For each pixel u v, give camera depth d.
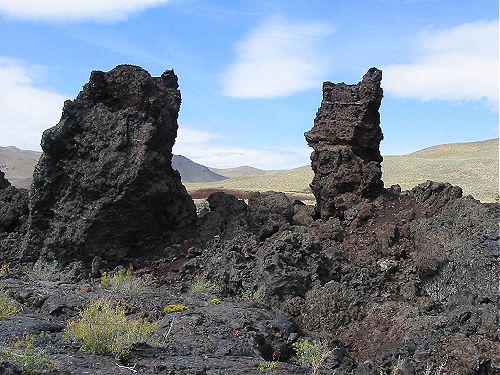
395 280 16.22
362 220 19.48
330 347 12.25
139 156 19.11
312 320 14.30
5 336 10.32
